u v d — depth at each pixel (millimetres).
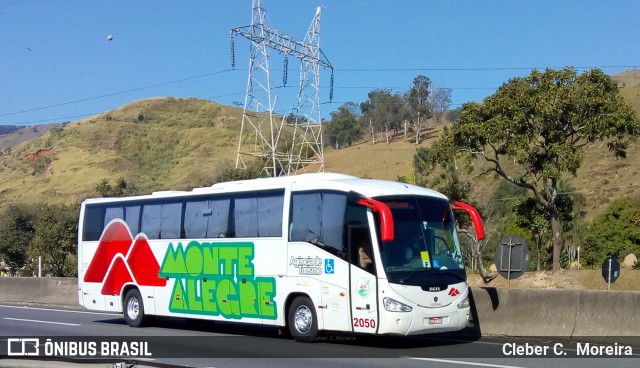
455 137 26531
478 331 17484
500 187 41719
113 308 20641
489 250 32375
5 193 103250
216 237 17828
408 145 80625
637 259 30891
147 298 19594
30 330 19438
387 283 14188
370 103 99250
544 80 25609
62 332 18891
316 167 68375
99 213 21391
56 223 41031
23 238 48062
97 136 125625
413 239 14742
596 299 15953
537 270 29312
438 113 103125
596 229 33906
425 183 32531
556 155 25328
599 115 24906
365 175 66188
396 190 15047
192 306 18281
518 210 31453
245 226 17188
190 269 18391
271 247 16484
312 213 15781
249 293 16859
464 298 15094
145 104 151500
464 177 50094
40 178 109750
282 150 75312
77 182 101312
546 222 30562
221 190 17953
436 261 14891
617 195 46312
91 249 21438
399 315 14109
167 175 105375
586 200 46938
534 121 25219
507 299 17297
